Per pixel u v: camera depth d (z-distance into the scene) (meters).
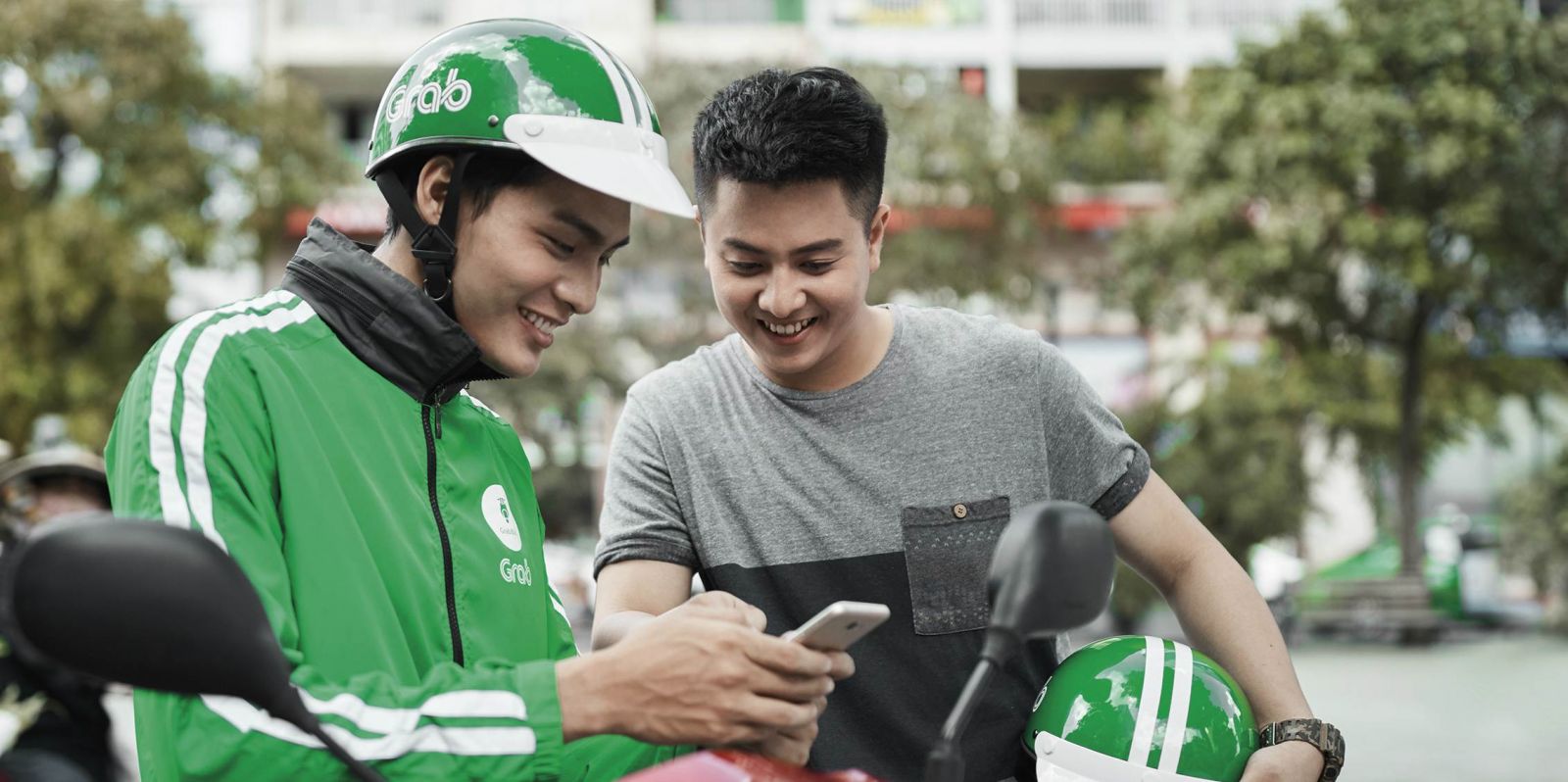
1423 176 18.86
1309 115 18.83
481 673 1.61
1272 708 2.26
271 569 1.68
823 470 2.36
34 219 18.86
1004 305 22.38
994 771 2.31
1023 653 2.36
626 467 2.46
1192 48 27.81
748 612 1.75
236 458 1.71
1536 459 25.38
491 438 2.12
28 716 3.15
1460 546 20.52
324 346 1.88
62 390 18.91
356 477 1.82
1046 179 21.58
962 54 27.55
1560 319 20.22
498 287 1.88
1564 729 10.11
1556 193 19.06
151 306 19.73
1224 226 19.73
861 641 2.33
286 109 21.47
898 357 2.41
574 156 1.83
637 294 22.30
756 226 2.12
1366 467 21.89
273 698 1.35
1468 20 18.62
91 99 19.17
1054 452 2.44
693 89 19.78
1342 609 19.75
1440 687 13.25
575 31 1.97
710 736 1.58
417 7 27.34
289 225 24.34
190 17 25.81
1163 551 2.44
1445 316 20.77
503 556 2.01
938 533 2.34
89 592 1.25
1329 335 20.14
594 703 1.59
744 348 2.47
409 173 1.92
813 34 27.08
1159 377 25.31
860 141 2.12
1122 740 2.03
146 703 1.63
